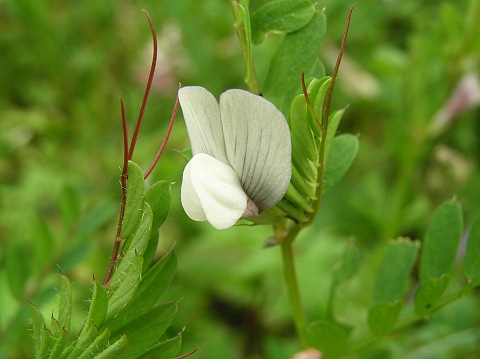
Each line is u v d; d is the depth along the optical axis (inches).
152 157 12.6
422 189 13.2
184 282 12.1
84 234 8.6
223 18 14.1
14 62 15.7
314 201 5.8
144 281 5.6
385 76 13.3
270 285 11.9
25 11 15.2
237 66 14.2
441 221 6.7
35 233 8.4
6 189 13.1
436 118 12.0
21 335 8.5
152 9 14.7
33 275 8.4
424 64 11.9
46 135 14.7
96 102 15.1
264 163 5.3
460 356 10.8
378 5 13.2
